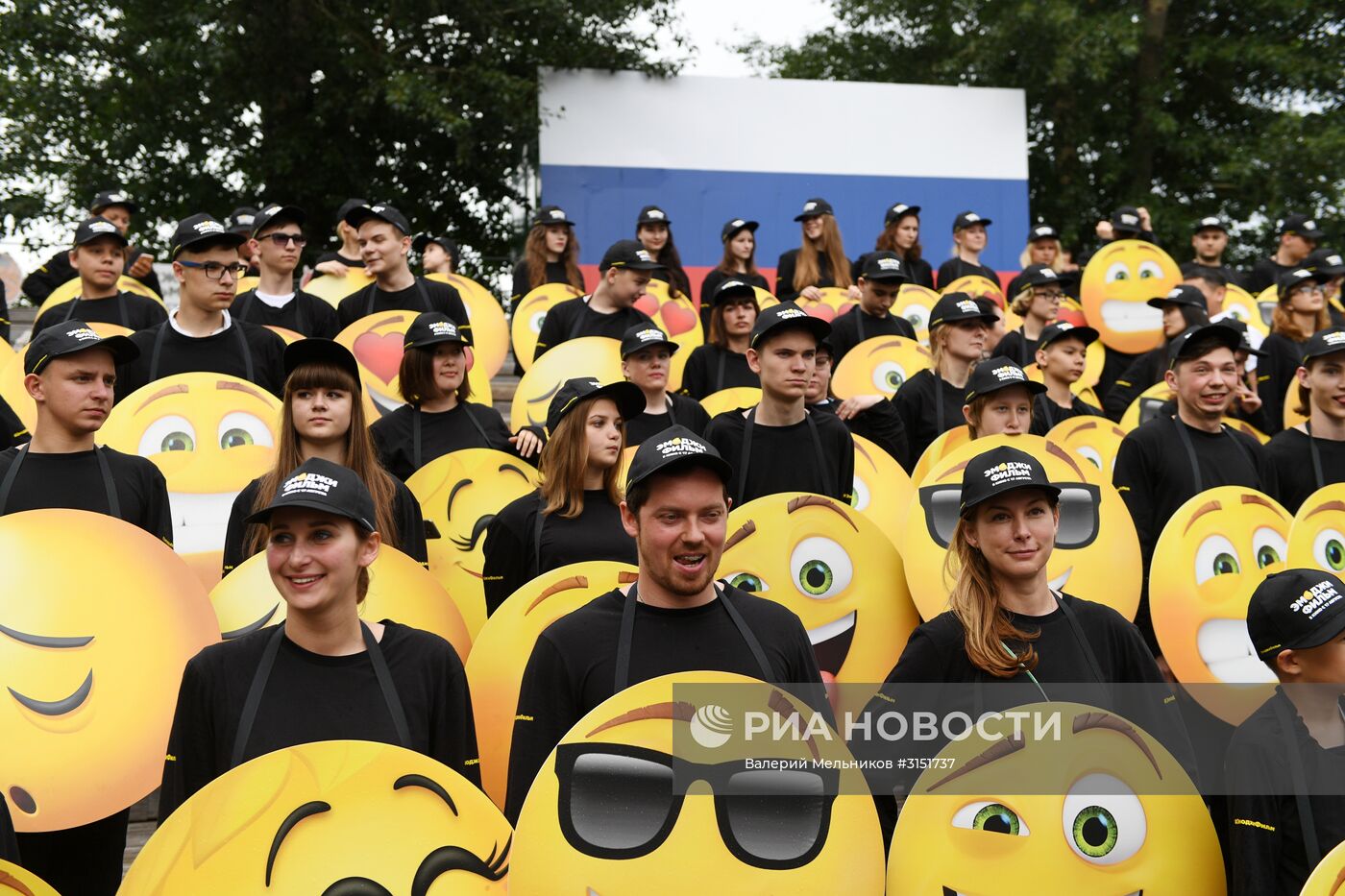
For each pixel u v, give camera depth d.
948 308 7.05
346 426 5.02
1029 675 3.78
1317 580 3.58
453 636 4.84
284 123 18.11
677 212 15.40
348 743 3.29
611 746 3.34
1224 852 3.98
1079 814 3.53
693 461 3.57
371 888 3.20
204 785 3.42
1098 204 22.67
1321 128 20.78
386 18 17.80
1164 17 22.05
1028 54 20.56
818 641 5.09
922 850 3.47
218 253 6.31
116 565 4.27
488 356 9.84
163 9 17.58
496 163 18.75
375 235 7.99
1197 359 5.81
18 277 15.63
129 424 5.72
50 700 4.05
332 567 3.45
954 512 5.33
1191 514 5.53
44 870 4.15
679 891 3.26
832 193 15.76
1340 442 6.23
